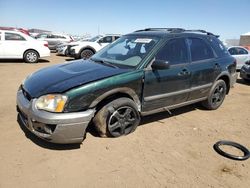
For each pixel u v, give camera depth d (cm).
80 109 328
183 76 443
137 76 378
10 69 998
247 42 3697
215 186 295
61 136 322
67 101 318
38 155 332
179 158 350
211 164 341
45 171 301
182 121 484
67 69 397
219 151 371
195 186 292
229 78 562
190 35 480
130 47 445
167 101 434
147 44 426
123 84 363
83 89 328
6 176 288
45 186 276
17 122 426
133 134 407
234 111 571
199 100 511
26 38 1227
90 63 427
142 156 346
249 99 692
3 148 342
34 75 400
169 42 432
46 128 320
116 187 281
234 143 398
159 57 410
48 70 409
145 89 393
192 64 463
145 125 450
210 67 500
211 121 496
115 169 314
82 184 283
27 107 331
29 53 1231
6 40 1185
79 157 333
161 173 312
